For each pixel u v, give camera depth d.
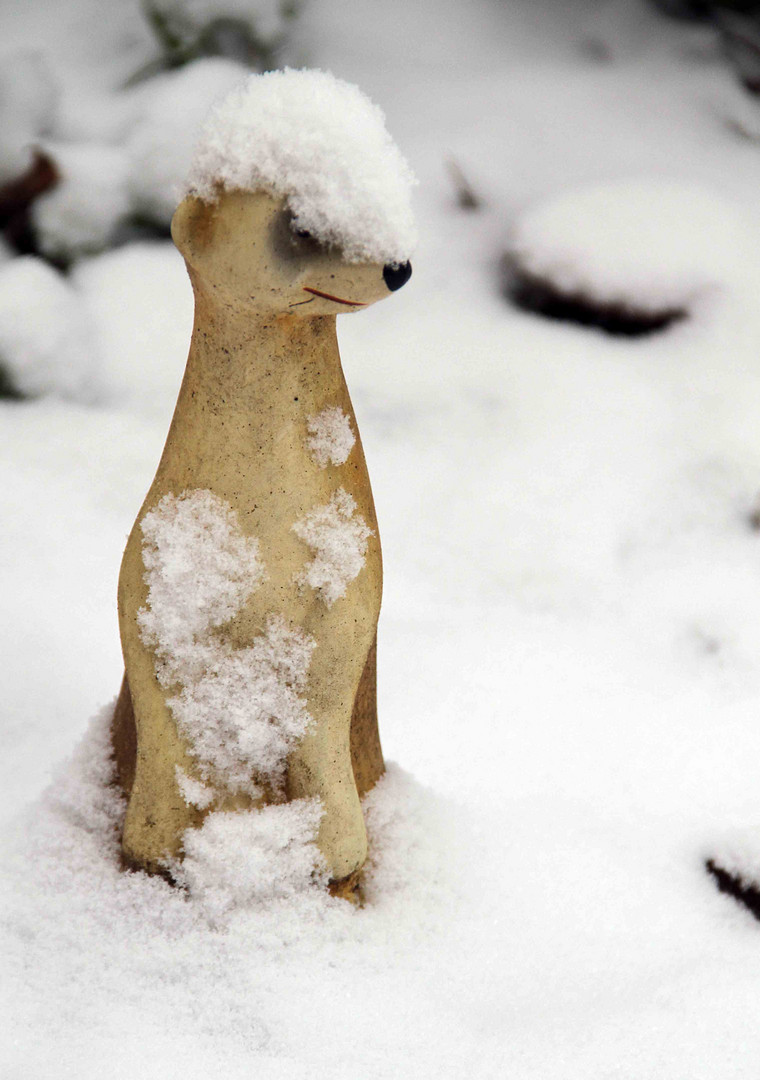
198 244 3.09
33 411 4.08
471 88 5.42
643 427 4.01
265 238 3.08
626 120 5.31
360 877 3.17
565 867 3.23
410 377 4.23
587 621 3.50
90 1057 3.11
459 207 4.92
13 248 4.56
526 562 3.59
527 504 3.77
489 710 3.40
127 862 3.16
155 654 3.13
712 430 3.96
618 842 3.27
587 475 3.85
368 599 3.14
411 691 3.41
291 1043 3.11
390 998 3.13
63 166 4.50
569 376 4.21
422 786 3.24
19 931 3.15
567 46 5.73
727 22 5.71
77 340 4.20
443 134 5.19
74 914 3.16
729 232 4.51
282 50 5.29
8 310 4.09
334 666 3.13
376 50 5.48
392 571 3.54
